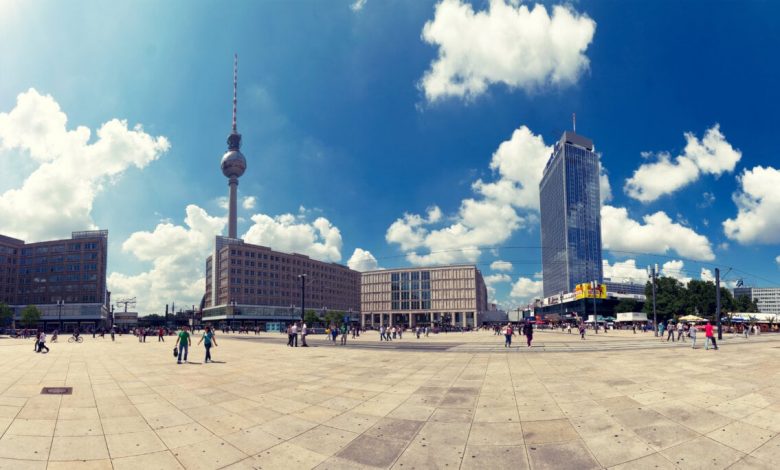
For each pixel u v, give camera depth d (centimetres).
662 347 2909
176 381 1526
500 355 2405
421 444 810
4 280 13388
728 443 756
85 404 1134
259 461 734
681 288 10000
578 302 14250
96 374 1734
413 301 17512
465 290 16700
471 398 1169
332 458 746
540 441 809
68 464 709
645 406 1010
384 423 948
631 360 1947
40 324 12731
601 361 1944
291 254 15288
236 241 15512
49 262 13550
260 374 1703
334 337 4372
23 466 695
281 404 1134
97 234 14012
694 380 1305
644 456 721
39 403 1135
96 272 13275
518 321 13225
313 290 16125
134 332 7400
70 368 1964
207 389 1357
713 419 887
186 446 805
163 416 1013
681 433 818
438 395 1220
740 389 1143
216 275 14725
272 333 9544
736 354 2155
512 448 778
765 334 5841
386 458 744
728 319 7525
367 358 2342
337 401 1163
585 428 873
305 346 3662
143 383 1483
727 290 9688
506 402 1109
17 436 839
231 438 852
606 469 679
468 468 697
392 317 17825
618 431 846
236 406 1113
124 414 1030
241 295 13438
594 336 5569
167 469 696
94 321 12794
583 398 1121
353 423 950
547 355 2347
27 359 2484
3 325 11475
